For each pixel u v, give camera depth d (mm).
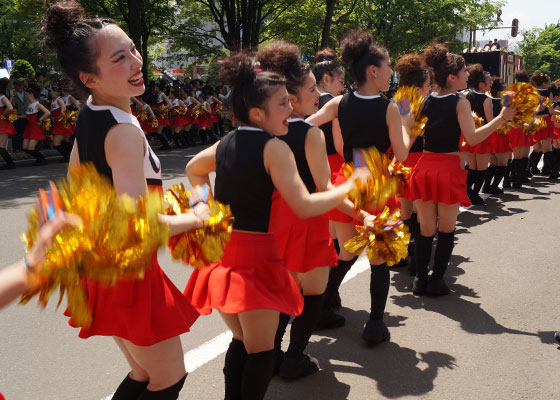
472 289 4777
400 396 3098
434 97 4480
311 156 2910
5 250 5938
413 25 28281
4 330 4004
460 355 3576
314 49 27266
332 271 3881
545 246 6066
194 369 3398
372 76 3551
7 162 12047
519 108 4062
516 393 3127
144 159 2172
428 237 4590
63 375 3377
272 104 2459
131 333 2016
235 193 2469
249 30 22203
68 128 13133
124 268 1696
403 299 4570
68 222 1539
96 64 2078
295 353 3250
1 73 18250
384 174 2504
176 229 1984
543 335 3869
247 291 2383
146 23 22625
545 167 11078
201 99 17984
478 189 8242
